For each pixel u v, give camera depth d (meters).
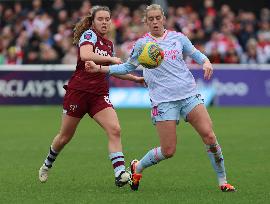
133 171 31.62
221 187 31.19
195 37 89.62
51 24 93.31
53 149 32.94
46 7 100.75
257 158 42.28
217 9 104.56
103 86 31.56
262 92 80.00
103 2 102.94
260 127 59.47
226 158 42.34
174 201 28.94
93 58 30.55
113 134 31.27
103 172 37.09
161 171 37.44
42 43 89.31
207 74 30.17
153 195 30.31
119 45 89.69
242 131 56.66
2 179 34.88
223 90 79.69
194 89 30.25
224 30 89.56
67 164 40.00
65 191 31.41
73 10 102.12
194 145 48.41
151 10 30.14
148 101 79.31
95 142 50.22
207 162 40.69
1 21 96.31
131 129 58.19
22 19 94.12
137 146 48.03
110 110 31.45
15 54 87.44
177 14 93.62
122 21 92.06
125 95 79.56
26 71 79.75
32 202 28.88
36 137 53.22
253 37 93.25
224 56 85.62
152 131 56.78
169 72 30.14
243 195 30.31
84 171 37.44
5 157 42.91
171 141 30.39
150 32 30.61
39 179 34.19
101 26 31.09
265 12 98.44
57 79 79.50
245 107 78.44
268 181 34.19
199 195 30.31
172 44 30.31
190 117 30.17
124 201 28.94
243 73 79.94
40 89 79.62
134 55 30.31
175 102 30.17
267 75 80.00
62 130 32.38
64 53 86.25
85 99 31.55
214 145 30.28
